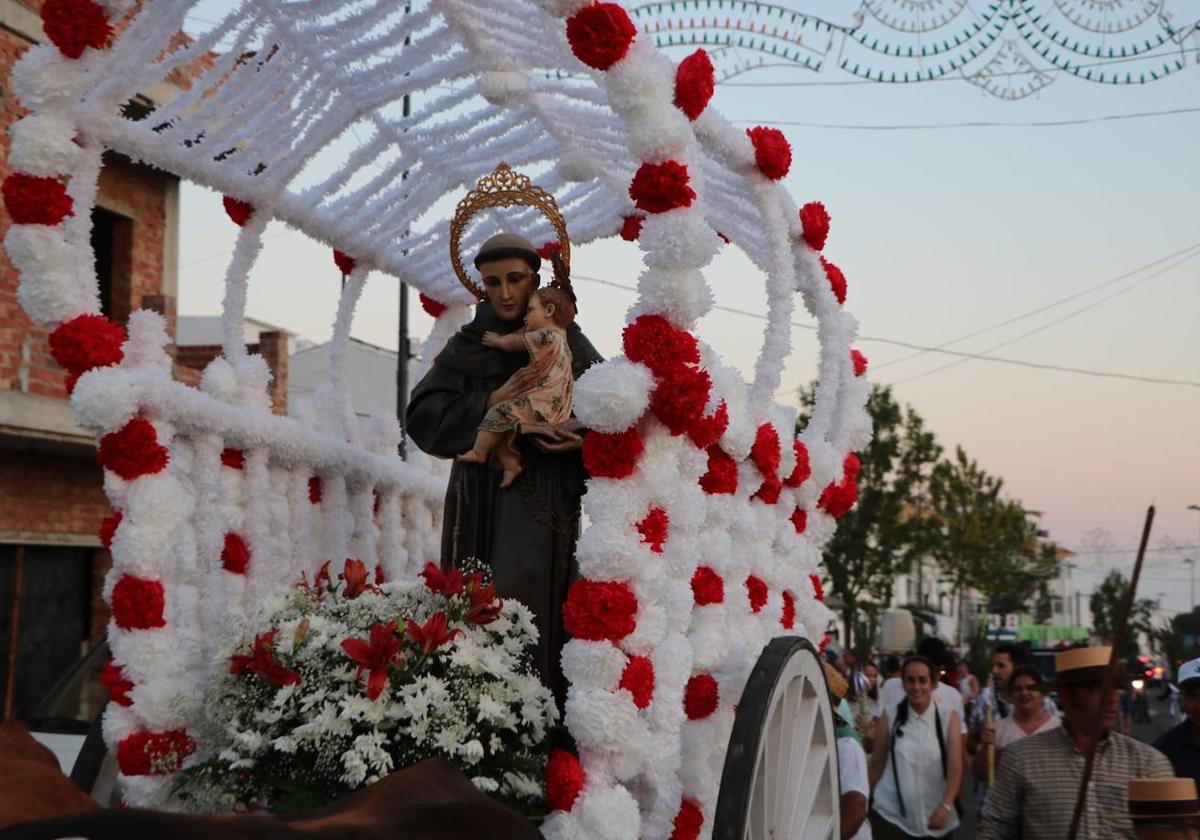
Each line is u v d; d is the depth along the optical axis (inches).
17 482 447.2
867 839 240.8
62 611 474.9
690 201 135.3
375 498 205.9
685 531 144.0
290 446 176.2
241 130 173.5
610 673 130.6
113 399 149.1
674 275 135.0
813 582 205.3
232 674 135.6
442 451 163.0
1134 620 1035.9
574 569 156.5
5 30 400.2
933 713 299.3
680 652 142.3
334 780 127.0
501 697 132.6
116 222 478.0
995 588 1494.8
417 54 165.8
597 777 131.3
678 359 133.8
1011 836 194.1
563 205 209.6
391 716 126.5
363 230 200.2
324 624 134.9
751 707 145.9
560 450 152.9
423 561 214.4
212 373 171.8
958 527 1481.3
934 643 340.5
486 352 166.9
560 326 164.1
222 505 168.7
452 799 98.7
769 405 175.3
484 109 186.7
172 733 146.7
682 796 151.9
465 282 178.1
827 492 205.9
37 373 415.8
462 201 173.6
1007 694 346.9
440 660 132.4
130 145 163.6
